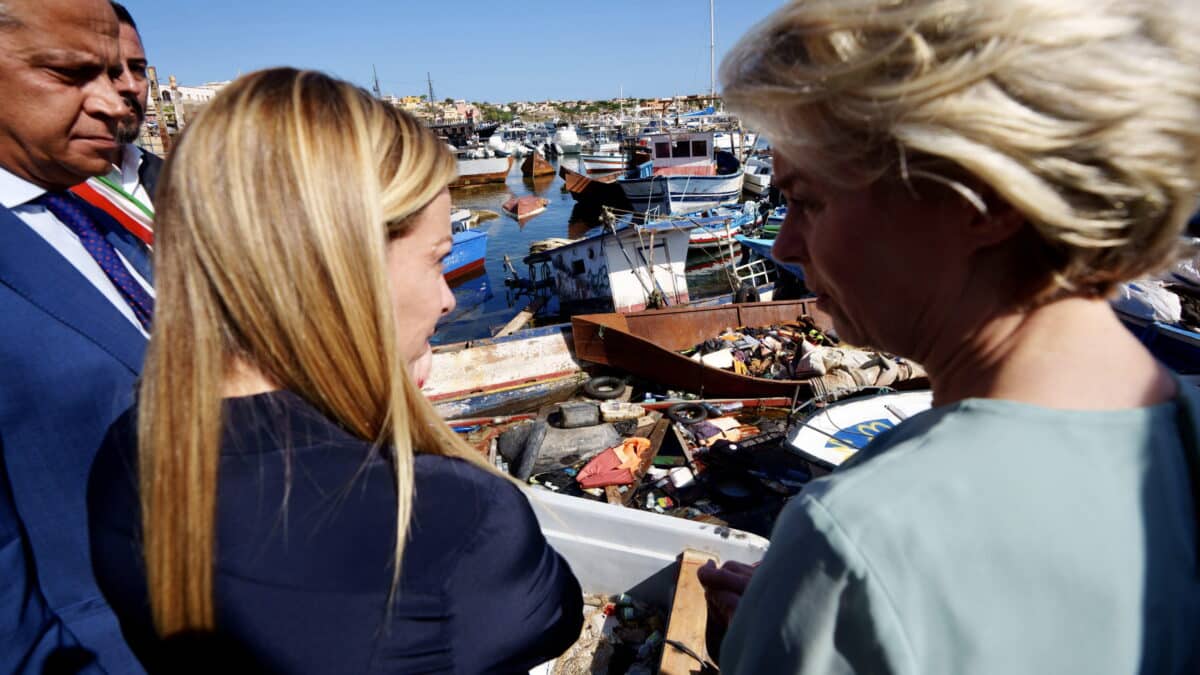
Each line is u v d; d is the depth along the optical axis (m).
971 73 0.50
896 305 0.68
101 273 1.73
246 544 0.70
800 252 0.79
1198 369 6.08
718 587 1.25
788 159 0.68
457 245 19.72
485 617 0.77
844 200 0.65
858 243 0.66
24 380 1.27
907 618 0.56
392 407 0.76
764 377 9.75
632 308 13.67
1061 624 0.55
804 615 0.61
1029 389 0.61
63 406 1.32
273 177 0.70
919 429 0.65
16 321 1.29
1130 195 0.51
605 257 13.48
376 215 0.74
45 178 1.58
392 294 0.81
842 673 0.60
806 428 5.36
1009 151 0.50
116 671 1.41
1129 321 6.61
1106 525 0.56
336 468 0.73
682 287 13.88
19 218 1.36
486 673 0.81
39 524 1.33
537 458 6.56
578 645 2.51
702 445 6.83
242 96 0.74
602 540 2.63
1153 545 0.56
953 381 0.69
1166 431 0.59
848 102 0.56
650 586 2.59
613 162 47.22
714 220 13.71
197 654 0.75
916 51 0.52
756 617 0.68
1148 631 0.56
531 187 48.28
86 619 1.38
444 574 0.74
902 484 0.58
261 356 0.74
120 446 0.83
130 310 1.77
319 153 0.72
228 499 0.71
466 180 49.34
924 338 0.69
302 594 0.70
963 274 0.63
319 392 0.74
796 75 0.60
